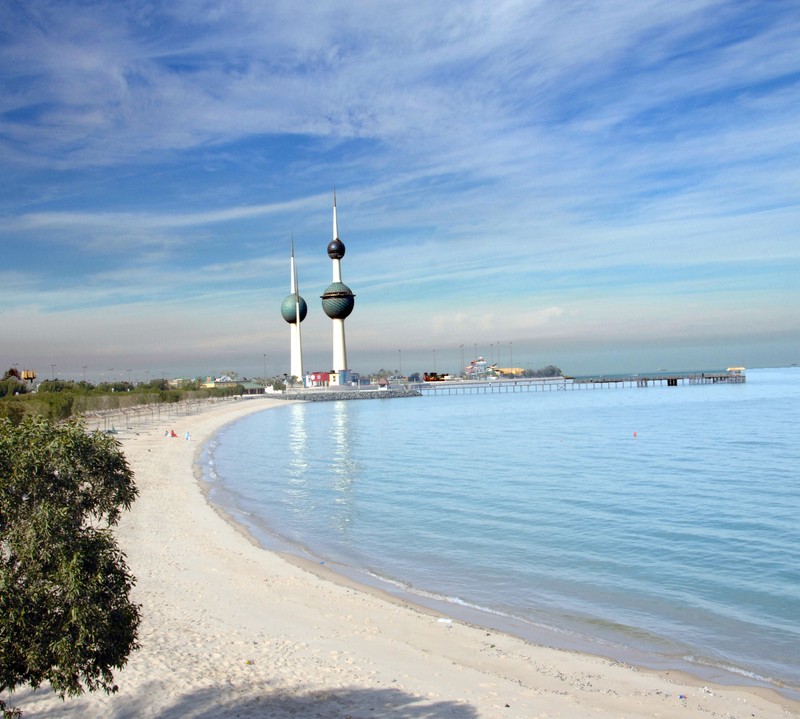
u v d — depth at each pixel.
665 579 26.22
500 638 19.22
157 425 113.00
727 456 68.25
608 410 151.12
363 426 121.06
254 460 69.75
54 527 9.92
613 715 13.91
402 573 26.94
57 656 9.91
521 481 53.12
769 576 26.61
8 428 10.66
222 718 12.55
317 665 16.03
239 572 25.56
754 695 15.44
